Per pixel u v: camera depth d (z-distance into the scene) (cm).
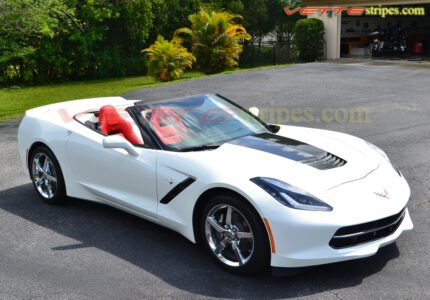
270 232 338
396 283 344
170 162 407
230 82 1595
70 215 516
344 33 2388
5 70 2630
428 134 799
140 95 1467
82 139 493
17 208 544
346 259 337
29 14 1452
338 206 337
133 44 3291
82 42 2848
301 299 330
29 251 430
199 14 2236
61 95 1998
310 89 1362
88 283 367
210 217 378
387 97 1181
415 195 523
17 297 351
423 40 2370
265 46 3862
